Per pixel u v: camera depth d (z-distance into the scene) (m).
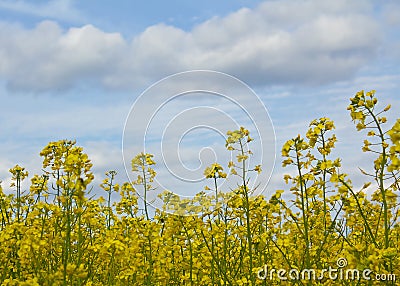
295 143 1.55
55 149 1.63
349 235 1.77
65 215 1.62
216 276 1.82
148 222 1.75
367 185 1.47
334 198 1.67
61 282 1.46
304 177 1.62
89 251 1.75
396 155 1.39
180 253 1.85
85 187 1.38
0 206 1.89
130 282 1.73
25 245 1.53
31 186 1.88
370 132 1.44
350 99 1.45
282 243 1.71
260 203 1.78
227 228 1.84
